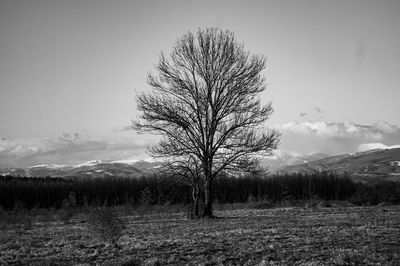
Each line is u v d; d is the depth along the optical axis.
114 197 117.94
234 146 36.66
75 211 57.97
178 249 19.25
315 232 24.12
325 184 125.38
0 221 44.69
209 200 37.44
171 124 37.28
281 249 18.67
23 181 166.50
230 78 37.25
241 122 36.75
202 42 37.84
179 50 38.16
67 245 22.25
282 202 71.12
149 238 23.95
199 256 17.58
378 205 61.47
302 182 131.00
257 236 22.75
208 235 23.86
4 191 117.44
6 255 19.44
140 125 37.84
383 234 22.77
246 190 107.62
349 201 67.81
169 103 37.56
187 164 37.41
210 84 37.41
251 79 37.72
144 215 45.88
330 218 34.53
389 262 15.52
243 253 18.03
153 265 15.91
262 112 36.84
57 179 191.50
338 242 20.27
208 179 37.44
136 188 124.88
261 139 36.47
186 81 37.69
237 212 47.72
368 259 16.08
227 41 38.09
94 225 21.53
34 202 117.31
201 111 37.38
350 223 29.50
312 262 15.73
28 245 22.89
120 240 23.52
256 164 37.00
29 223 38.06
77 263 17.00
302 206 61.25
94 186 134.12
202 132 37.50
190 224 32.09
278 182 126.94
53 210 70.00
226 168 37.22
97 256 18.53
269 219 34.72
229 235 23.50
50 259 17.80
